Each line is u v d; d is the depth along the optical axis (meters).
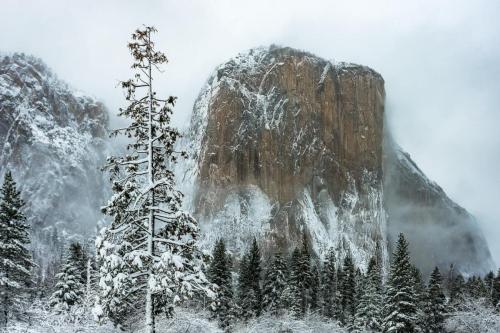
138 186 15.19
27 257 36.91
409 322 48.28
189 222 14.85
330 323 39.75
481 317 49.00
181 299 13.74
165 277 13.36
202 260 14.88
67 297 44.44
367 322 58.75
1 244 34.62
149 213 14.90
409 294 49.62
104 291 13.18
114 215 14.63
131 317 19.58
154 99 15.48
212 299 14.12
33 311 36.78
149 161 15.24
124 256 13.70
